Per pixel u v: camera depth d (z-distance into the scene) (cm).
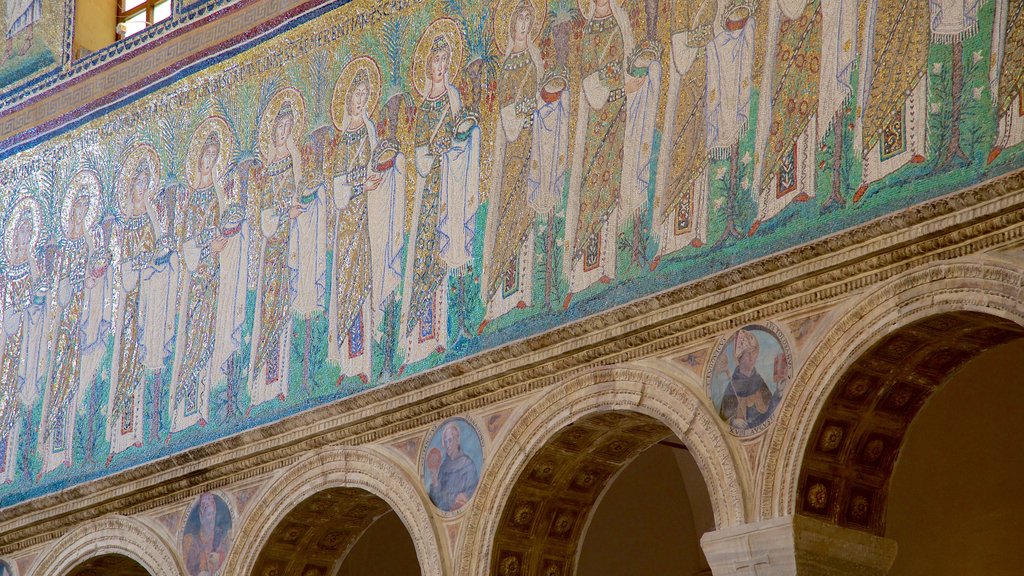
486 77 1611
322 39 1786
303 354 1681
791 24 1371
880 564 1311
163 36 1961
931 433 1708
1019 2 1214
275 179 1777
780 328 1313
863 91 1301
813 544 1280
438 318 1575
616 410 1405
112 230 1933
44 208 2023
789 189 1330
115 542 1788
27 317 1991
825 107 1324
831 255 1280
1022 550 1672
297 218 1738
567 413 1440
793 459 1284
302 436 1642
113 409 1852
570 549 1527
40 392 1939
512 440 1480
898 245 1240
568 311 1459
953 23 1254
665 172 1427
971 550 1692
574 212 1488
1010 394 1672
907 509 1716
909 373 1292
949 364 1292
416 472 1552
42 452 1906
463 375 1525
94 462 1845
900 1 1295
